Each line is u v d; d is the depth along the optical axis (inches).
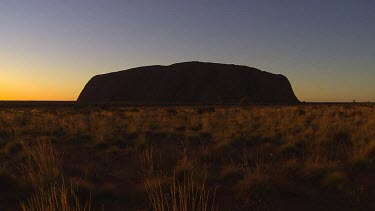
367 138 535.2
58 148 513.7
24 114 1252.5
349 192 291.7
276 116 1049.5
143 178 349.4
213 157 448.1
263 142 559.5
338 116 991.0
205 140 600.1
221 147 505.0
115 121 879.1
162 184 302.7
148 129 705.6
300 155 453.4
